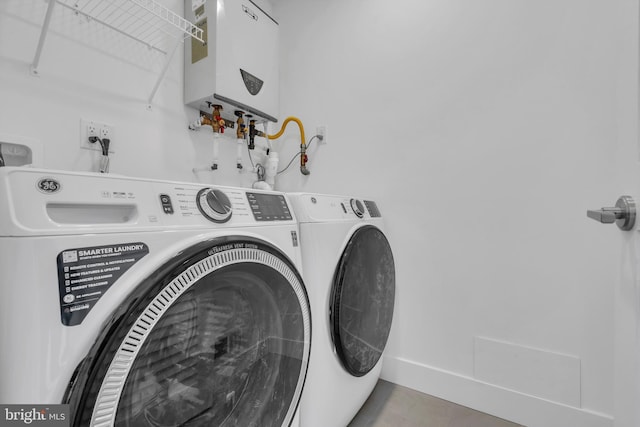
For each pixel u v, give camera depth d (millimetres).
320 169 1857
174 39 1458
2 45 969
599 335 1135
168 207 605
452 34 1453
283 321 801
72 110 1127
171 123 1467
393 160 1606
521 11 1295
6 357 401
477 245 1383
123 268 501
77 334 433
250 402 742
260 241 724
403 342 1559
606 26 1135
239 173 1833
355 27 1741
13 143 984
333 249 1053
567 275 1195
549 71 1235
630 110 680
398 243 1586
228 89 1435
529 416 1241
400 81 1591
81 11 1122
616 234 1109
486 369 1344
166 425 562
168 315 545
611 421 1102
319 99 1866
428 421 1267
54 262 431
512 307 1301
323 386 991
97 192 515
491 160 1355
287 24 2016
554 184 1223
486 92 1367
